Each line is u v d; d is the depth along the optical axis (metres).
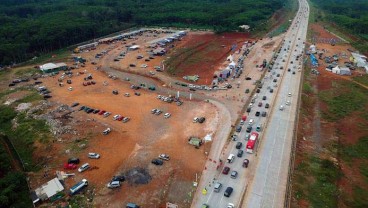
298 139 102.44
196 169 87.06
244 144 97.94
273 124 110.12
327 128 112.12
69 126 110.12
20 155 98.38
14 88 146.00
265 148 95.69
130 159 92.12
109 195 78.38
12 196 76.81
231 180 82.19
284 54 195.75
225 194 76.38
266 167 87.12
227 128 107.06
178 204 74.81
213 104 126.25
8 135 110.00
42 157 95.81
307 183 81.69
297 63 178.50
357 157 97.12
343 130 111.62
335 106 129.25
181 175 84.94
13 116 121.00
